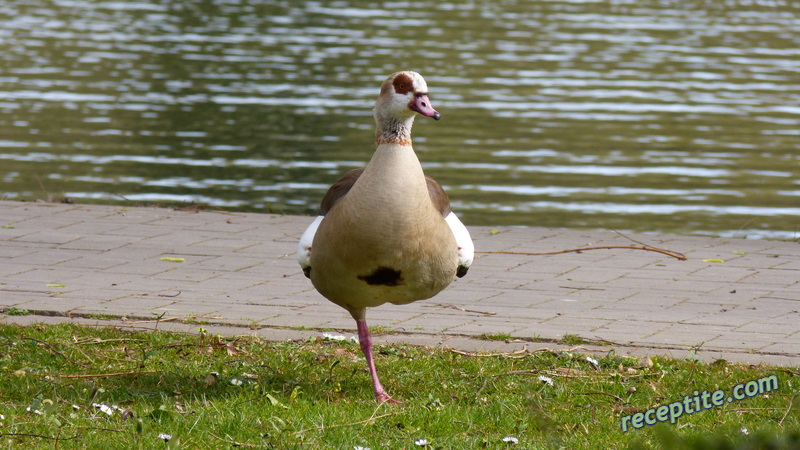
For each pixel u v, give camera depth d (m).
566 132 21.47
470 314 10.03
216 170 18.27
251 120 21.94
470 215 16.20
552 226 15.73
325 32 31.81
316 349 8.94
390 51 29.19
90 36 30.70
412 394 7.97
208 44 29.75
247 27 32.47
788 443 4.89
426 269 7.55
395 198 7.31
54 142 19.78
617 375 8.16
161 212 14.06
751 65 28.05
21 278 10.85
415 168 7.41
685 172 18.88
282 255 12.09
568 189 17.75
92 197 16.33
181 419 7.09
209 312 9.89
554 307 10.27
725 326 9.69
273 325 9.57
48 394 7.60
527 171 18.73
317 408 7.43
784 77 26.66
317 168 18.55
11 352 8.43
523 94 24.61
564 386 8.02
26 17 33.72
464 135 21.09
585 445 6.88
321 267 7.67
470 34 31.91
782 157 19.86
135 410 7.31
